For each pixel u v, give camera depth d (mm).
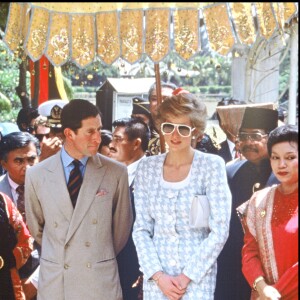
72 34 4605
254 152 4668
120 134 5305
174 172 4281
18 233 4695
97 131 4484
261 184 4672
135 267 4902
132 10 4500
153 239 4270
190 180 4234
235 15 4379
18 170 5066
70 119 4457
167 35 4426
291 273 3896
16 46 4641
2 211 4551
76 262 4426
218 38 4395
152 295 4207
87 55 4613
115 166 4586
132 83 8203
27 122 6836
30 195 4551
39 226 4629
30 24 4523
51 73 7609
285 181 3963
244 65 9648
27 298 4922
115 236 4645
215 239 4109
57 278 4430
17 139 5074
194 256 4121
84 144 4457
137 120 5418
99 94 8219
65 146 4559
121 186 4566
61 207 4457
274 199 4059
